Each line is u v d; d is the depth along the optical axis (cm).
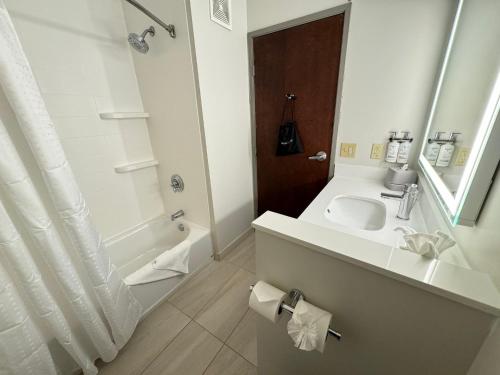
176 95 146
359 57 141
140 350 119
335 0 137
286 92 173
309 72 159
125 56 153
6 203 80
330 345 71
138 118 168
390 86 137
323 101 161
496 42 60
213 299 149
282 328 81
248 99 188
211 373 108
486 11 70
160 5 128
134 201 178
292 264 68
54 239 85
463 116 76
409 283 48
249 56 177
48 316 86
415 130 137
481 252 54
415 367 57
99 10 136
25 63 77
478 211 57
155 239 190
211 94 146
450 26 112
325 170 179
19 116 76
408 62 128
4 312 75
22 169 77
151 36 139
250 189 217
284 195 209
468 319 45
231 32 155
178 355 116
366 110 149
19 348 80
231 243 200
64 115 131
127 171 168
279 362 91
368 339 62
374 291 55
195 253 167
